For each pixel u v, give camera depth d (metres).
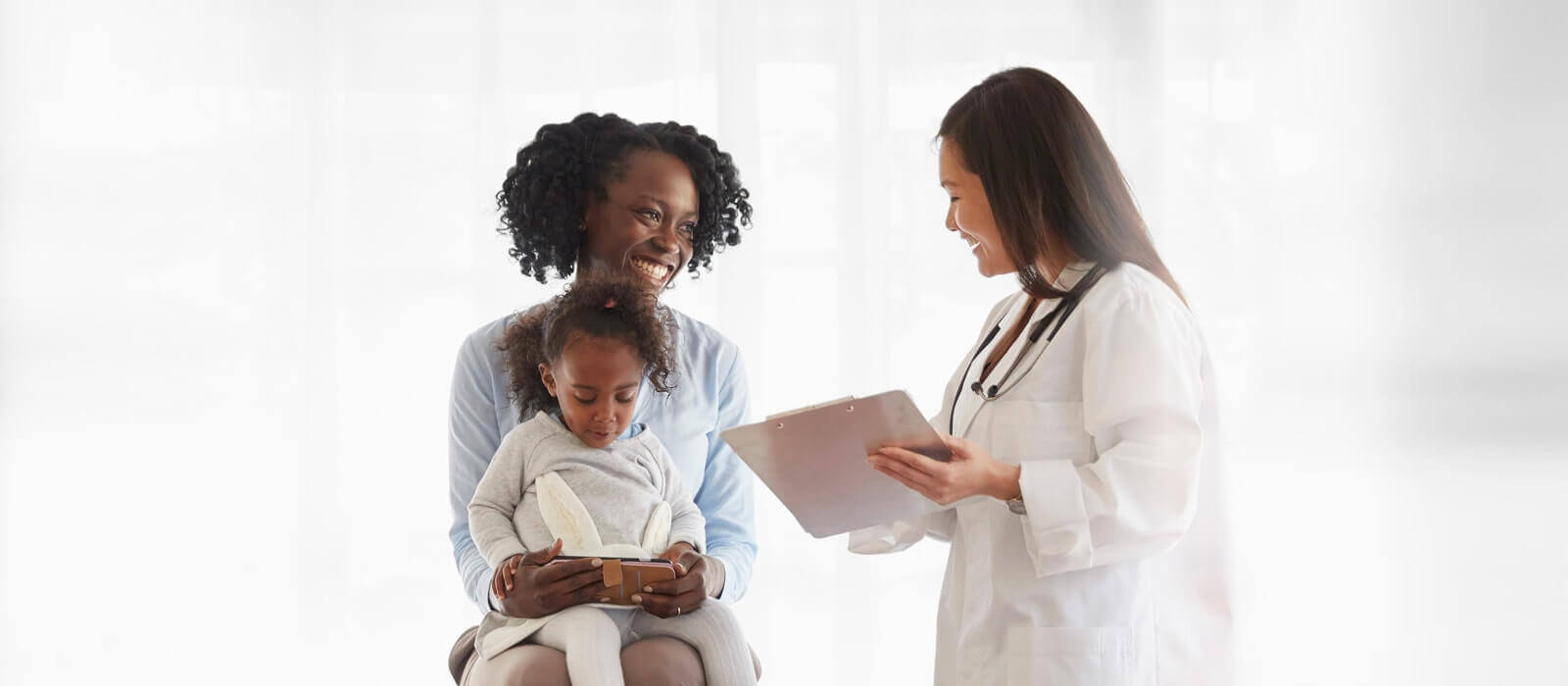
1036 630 1.48
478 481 1.79
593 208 1.86
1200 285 2.62
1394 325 2.62
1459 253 2.63
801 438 1.40
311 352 2.56
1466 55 2.63
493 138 2.58
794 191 2.62
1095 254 1.54
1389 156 2.62
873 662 2.64
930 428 1.38
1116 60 2.62
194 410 2.58
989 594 1.51
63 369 2.58
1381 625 2.60
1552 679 2.52
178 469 2.57
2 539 2.55
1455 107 2.62
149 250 2.58
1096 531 1.43
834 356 2.62
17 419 2.57
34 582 2.55
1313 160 2.63
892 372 2.62
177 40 2.58
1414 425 2.62
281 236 2.57
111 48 2.58
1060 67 2.63
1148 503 1.44
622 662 1.49
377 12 2.58
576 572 1.46
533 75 2.60
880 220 2.62
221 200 2.57
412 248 2.58
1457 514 2.61
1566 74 2.62
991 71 2.62
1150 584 1.54
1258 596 2.62
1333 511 2.62
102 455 2.57
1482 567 2.61
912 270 2.62
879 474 1.47
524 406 1.68
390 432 2.58
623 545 1.55
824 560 2.65
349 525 2.57
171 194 2.57
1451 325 2.63
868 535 1.70
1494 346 2.63
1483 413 2.62
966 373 1.64
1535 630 2.58
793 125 2.62
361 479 2.57
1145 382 1.45
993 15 2.62
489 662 1.52
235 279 2.57
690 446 1.84
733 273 2.62
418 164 2.58
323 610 2.56
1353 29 2.64
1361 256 2.63
